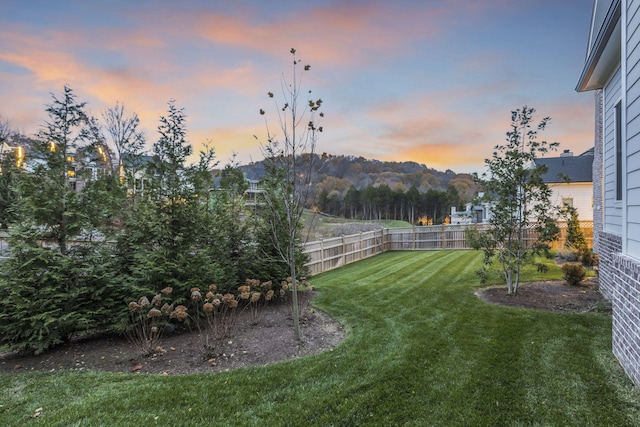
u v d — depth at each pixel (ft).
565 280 22.74
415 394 8.95
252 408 8.36
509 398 8.68
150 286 14.12
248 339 13.62
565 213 19.49
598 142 30.42
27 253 12.50
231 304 13.48
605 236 19.01
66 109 13.82
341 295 20.98
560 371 10.11
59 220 13.37
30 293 12.33
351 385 9.46
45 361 11.64
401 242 49.42
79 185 14.62
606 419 7.73
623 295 10.53
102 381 9.87
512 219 19.95
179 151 16.22
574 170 70.13
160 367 11.10
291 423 7.72
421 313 16.51
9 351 12.48
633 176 10.75
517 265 19.99
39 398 8.86
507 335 13.12
